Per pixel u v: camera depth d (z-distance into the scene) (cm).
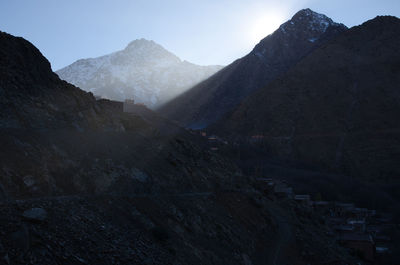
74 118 2409
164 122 5984
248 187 4072
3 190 1399
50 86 2530
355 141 11950
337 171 10812
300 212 4638
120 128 2831
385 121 12669
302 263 2933
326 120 13600
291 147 12562
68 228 1355
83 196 1719
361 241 4662
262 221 3253
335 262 3241
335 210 6706
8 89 2111
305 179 8569
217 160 4066
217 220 2605
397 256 4844
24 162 1630
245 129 14500
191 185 2878
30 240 1148
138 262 1464
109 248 1411
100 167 2028
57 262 1145
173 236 1962
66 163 1855
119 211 1784
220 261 2105
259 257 2611
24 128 1945
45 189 1598
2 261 991
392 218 6888
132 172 2225
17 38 2534
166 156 2947
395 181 9612
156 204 2153
